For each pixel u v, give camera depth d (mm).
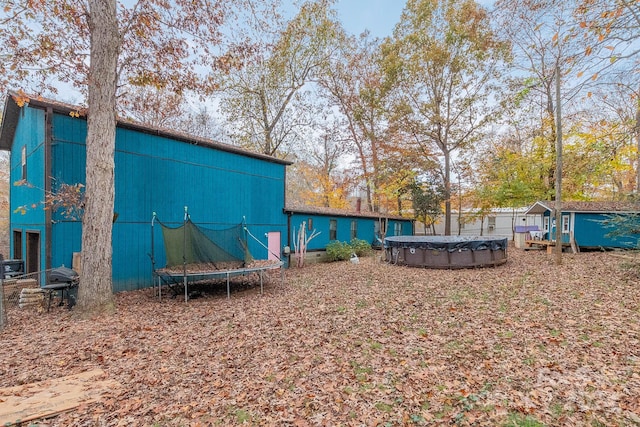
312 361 4363
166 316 6598
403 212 24891
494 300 6984
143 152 9469
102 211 6613
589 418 2908
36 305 7422
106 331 5629
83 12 7113
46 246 7703
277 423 3078
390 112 22844
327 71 21094
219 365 4320
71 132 8148
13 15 6676
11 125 11367
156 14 7734
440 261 12156
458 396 3387
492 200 20672
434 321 5801
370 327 5629
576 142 14086
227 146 11906
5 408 3305
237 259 9555
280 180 14711
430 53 20281
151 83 8742
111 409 3365
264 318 6355
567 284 8039
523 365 3969
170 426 3076
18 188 11070
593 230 15195
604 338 4602
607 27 4715
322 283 10094
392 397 3439
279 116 21453
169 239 8484
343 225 18906
